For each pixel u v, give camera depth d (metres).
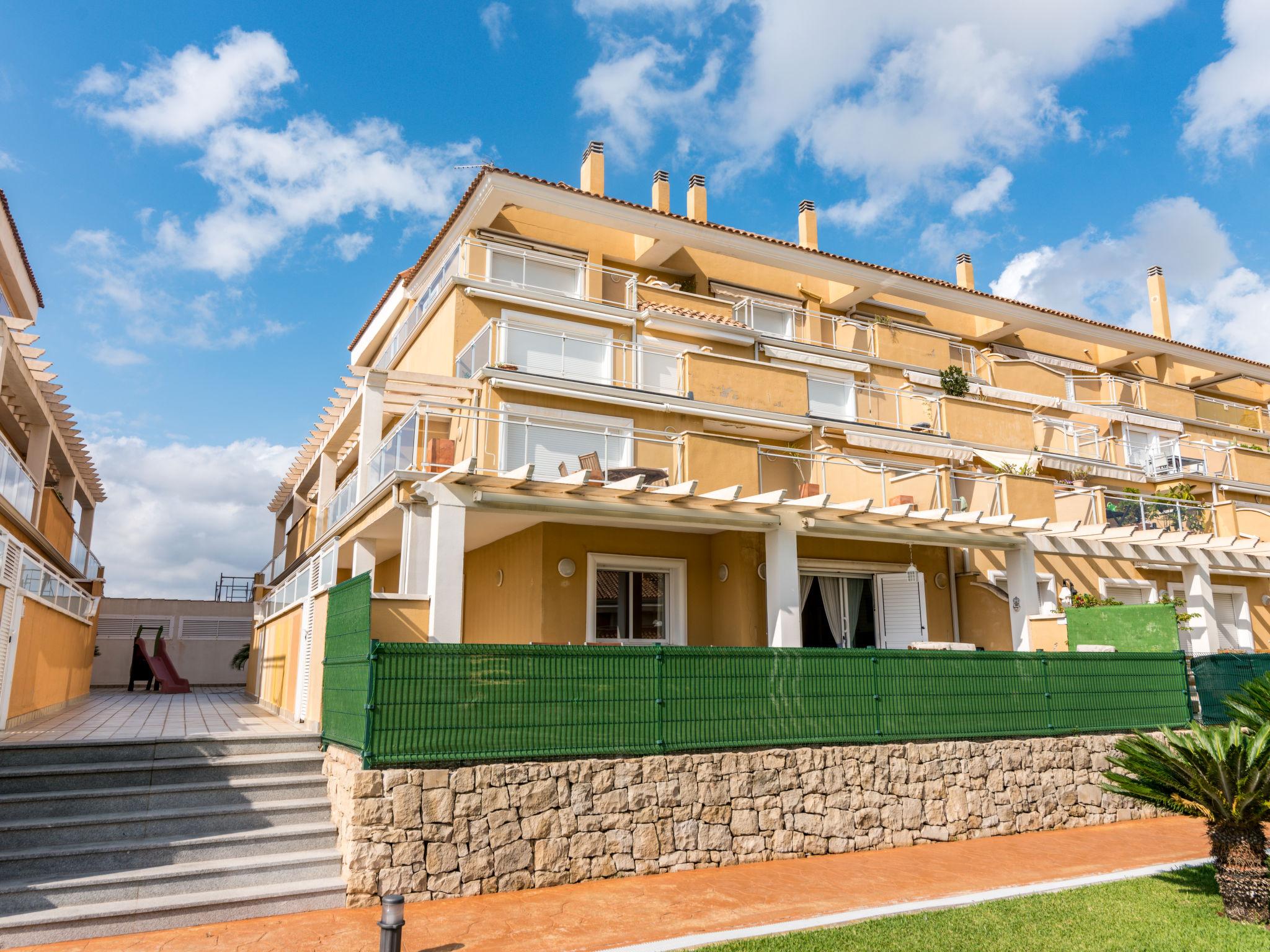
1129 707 13.18
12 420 18.50
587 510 13.80
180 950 6.34
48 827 7.50
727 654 9.96
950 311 28.41
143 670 26.72
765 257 22.92
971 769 11.37
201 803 8.44
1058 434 25.00
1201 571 19.88
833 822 10.16
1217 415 31.50
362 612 8.53
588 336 19.45
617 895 8.05
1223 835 7.45
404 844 7.77
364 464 15.34
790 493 18.34
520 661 8.72
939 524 16.69
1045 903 7.64
